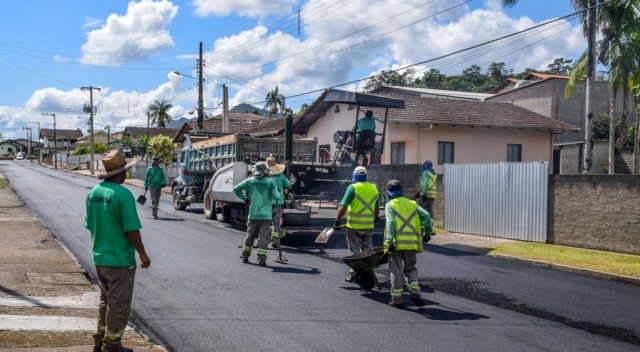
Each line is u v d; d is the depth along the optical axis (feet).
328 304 24.71
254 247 40.68
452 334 20.71
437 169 81.71
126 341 18.98
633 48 77.25
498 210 48.11
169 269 31.89
